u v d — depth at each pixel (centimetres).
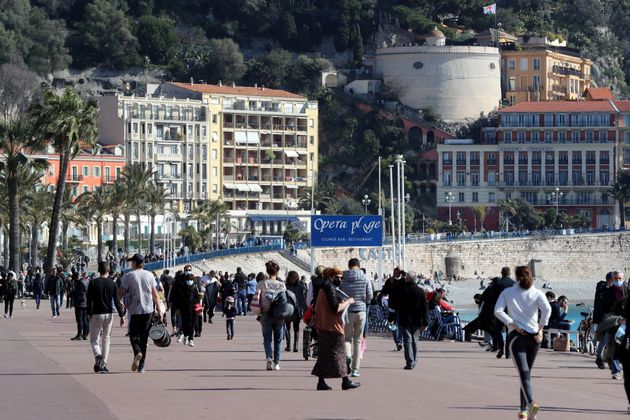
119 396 6744
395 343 10788
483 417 6031
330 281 7138
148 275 7975
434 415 6088
